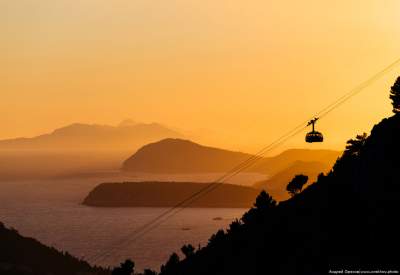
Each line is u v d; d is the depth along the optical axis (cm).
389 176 15100
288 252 14875
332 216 14888
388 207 13612
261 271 14925
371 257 11794
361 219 13788
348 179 16425
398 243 11894
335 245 13112
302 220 16575
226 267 17275
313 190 18812
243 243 18638
